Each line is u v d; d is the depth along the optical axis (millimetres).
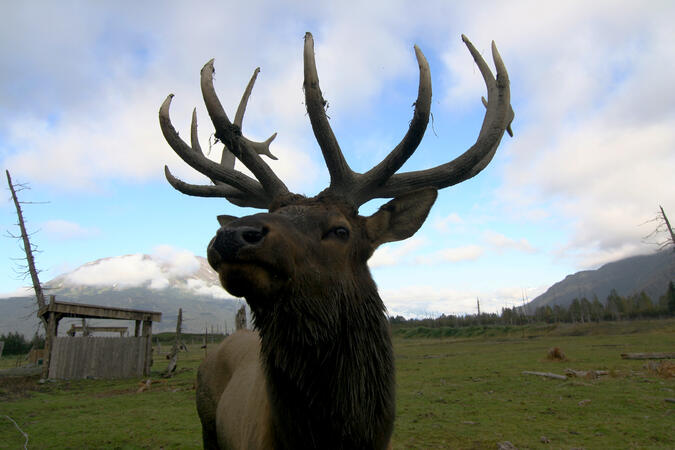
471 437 6590
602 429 6723
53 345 18406
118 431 7844
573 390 10219
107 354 19594
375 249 3389
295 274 2580
